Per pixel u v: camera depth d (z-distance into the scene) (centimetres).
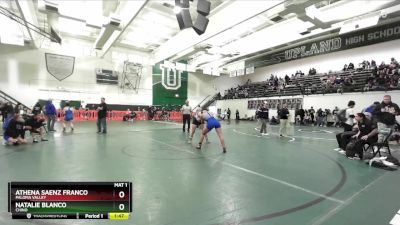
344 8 1112
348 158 510
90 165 411
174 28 1591
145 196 280
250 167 425
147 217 228
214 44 1695
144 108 2189
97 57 1956
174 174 371
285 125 949
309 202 272
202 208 250
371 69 1527
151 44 1970
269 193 299
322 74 1858
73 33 1752
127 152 535
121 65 2069
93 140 712
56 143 644
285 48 2070
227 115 2314
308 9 992
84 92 1897
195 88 2555
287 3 949
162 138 791
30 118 655
